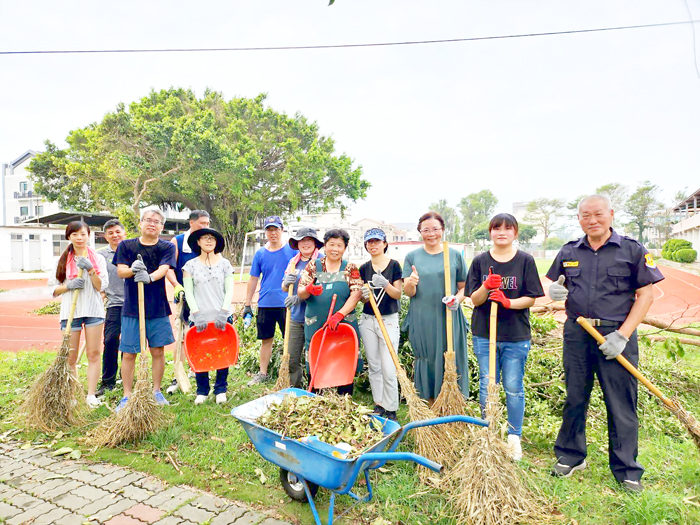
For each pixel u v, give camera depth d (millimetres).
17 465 3324
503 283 3350
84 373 5535
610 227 3072
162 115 30656
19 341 8367
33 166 29984
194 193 30750
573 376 3119
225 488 2996
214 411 4320
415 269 3688
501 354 3479
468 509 2506
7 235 29891
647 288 2887
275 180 33938
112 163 25625
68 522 2598
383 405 3967
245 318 5375
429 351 3752
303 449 2500
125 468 3279
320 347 3590
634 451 2939
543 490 2949
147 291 4254
